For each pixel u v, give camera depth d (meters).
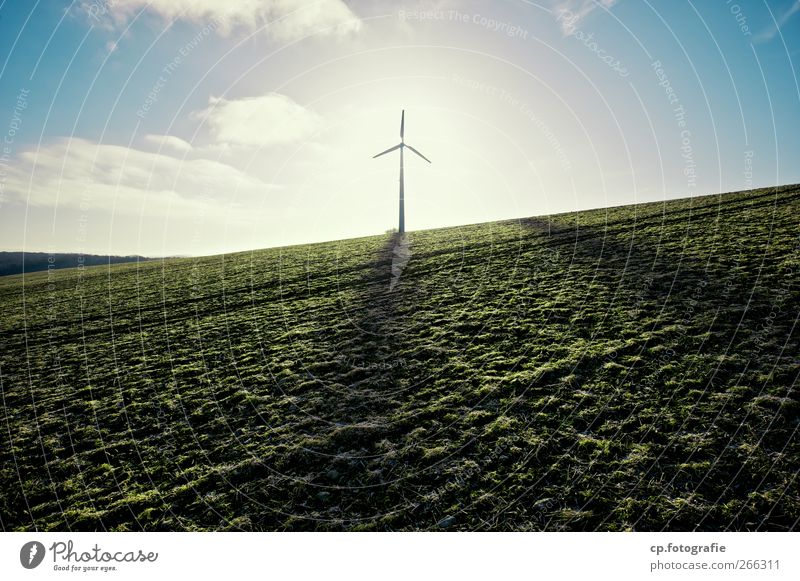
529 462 11.86
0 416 17.45
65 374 20.72
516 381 15.25
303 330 22.34
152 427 15.52
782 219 27.84
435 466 12.12
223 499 11.95
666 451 11.60
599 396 13.92
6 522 12.01
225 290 31.84
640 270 23.62
